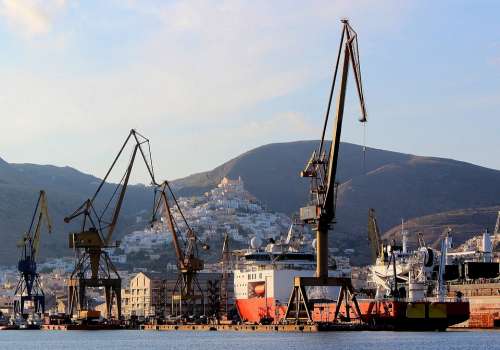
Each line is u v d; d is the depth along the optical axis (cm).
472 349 16038
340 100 18600
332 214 19062
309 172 19275
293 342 17900
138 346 19038
